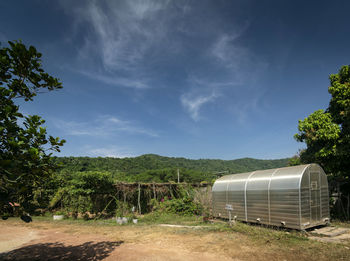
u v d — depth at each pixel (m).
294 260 5.62
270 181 9.53
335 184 11.88
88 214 15.29
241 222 10.52
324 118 11.14
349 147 10.13
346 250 6.19
